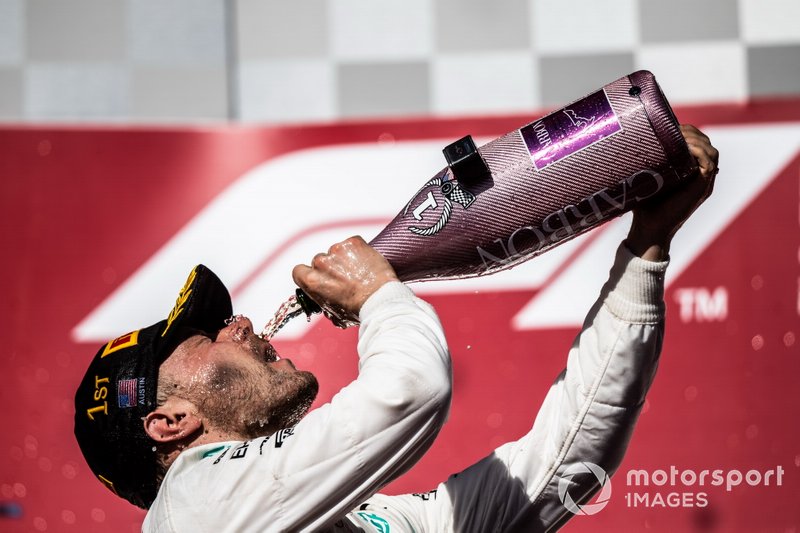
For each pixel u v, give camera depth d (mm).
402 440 4594
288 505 4641
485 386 9961
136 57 10477
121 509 9805
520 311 10008
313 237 10117
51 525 9734
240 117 10508
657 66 10539
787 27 10555
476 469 5805
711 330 10016
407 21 10586
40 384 9844
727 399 9953
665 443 9898
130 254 10008
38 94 10359
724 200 10109
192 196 10094
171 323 5445
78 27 10445
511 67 10617
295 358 9945
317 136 10188
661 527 9781
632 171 4883
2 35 10344
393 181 10172
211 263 10062
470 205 5023
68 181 10008
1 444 9773
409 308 4828
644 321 5219
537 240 5086
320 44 10555
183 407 5332
